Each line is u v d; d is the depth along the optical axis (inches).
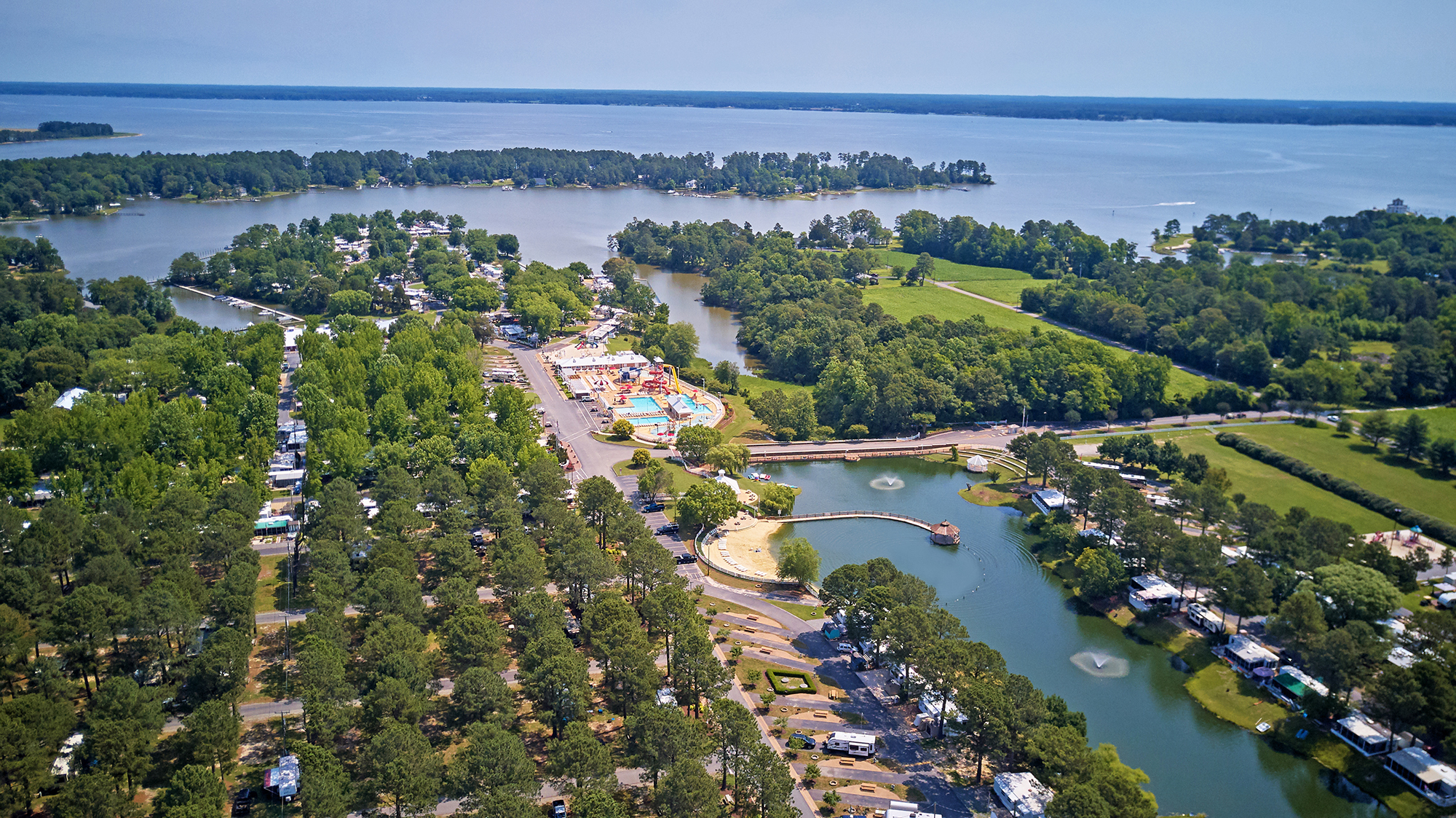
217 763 7652.6
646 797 7509.8
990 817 7445.9
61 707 7490.2
